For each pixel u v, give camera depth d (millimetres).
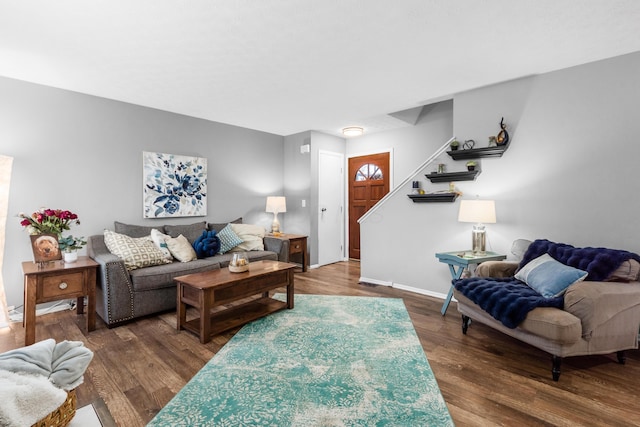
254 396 1796
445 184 3646
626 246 2605
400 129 5199
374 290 3967
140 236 3658
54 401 945
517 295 2262
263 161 5371
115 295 2828
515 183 3154
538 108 3012
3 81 2996
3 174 2887
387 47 2475
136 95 3549
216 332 2584
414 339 2549
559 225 2916
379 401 1753
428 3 1926
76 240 2926
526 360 2242
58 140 3311
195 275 2861
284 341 2494
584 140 2785
